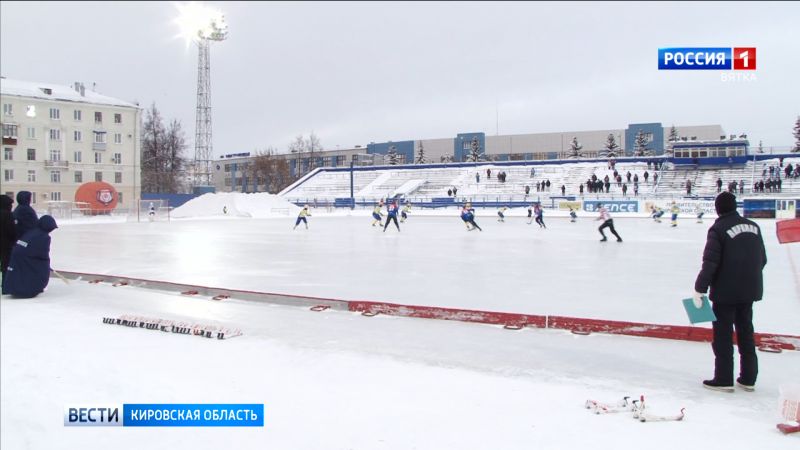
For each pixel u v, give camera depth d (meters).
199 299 9.73
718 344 4.99
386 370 5.64
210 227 33.47
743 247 4.83
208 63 70.88
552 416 4.41
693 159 38.66
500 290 10.16
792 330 6.93
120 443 4.21
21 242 9.71
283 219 44.88
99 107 66.38
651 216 42.09
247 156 117.50
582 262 14.63
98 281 11.79
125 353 6.26
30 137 61.53
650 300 9.12
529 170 62.38
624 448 3.83
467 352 6.31
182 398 4.93
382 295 9.62
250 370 5.66
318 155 109.56
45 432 4.43
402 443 3.97
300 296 9.16
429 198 59.03
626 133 82.50
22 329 7.40
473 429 4.18
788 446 3.83
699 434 4.04
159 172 81.81
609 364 5.84
